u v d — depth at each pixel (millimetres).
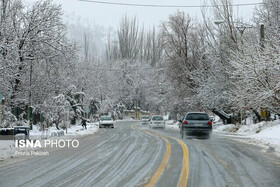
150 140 23078
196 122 26094
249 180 9727
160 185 9078
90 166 12156
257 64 24953
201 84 39938
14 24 33188
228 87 35312
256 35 34531
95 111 81000
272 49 25297
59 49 35812
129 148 17969
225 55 34250
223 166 11984
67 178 10102
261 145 19188
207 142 21062
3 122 29812
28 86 35281
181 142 20922
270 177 10156
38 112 43000
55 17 35375
